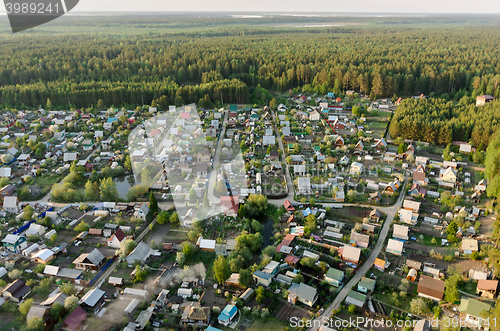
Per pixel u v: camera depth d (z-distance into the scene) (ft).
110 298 204.64
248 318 192.95
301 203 305.73
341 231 272.10
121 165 374.43
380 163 386.73
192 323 187.83
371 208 302.04
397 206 305.32
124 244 240.12
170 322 189.57
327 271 227.81
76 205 302.86
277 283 218.18
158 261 236.22
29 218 281.33
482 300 203.62
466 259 238.89
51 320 187.32
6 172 347.36
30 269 229.86
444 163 375.45
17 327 184.65
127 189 335.88
